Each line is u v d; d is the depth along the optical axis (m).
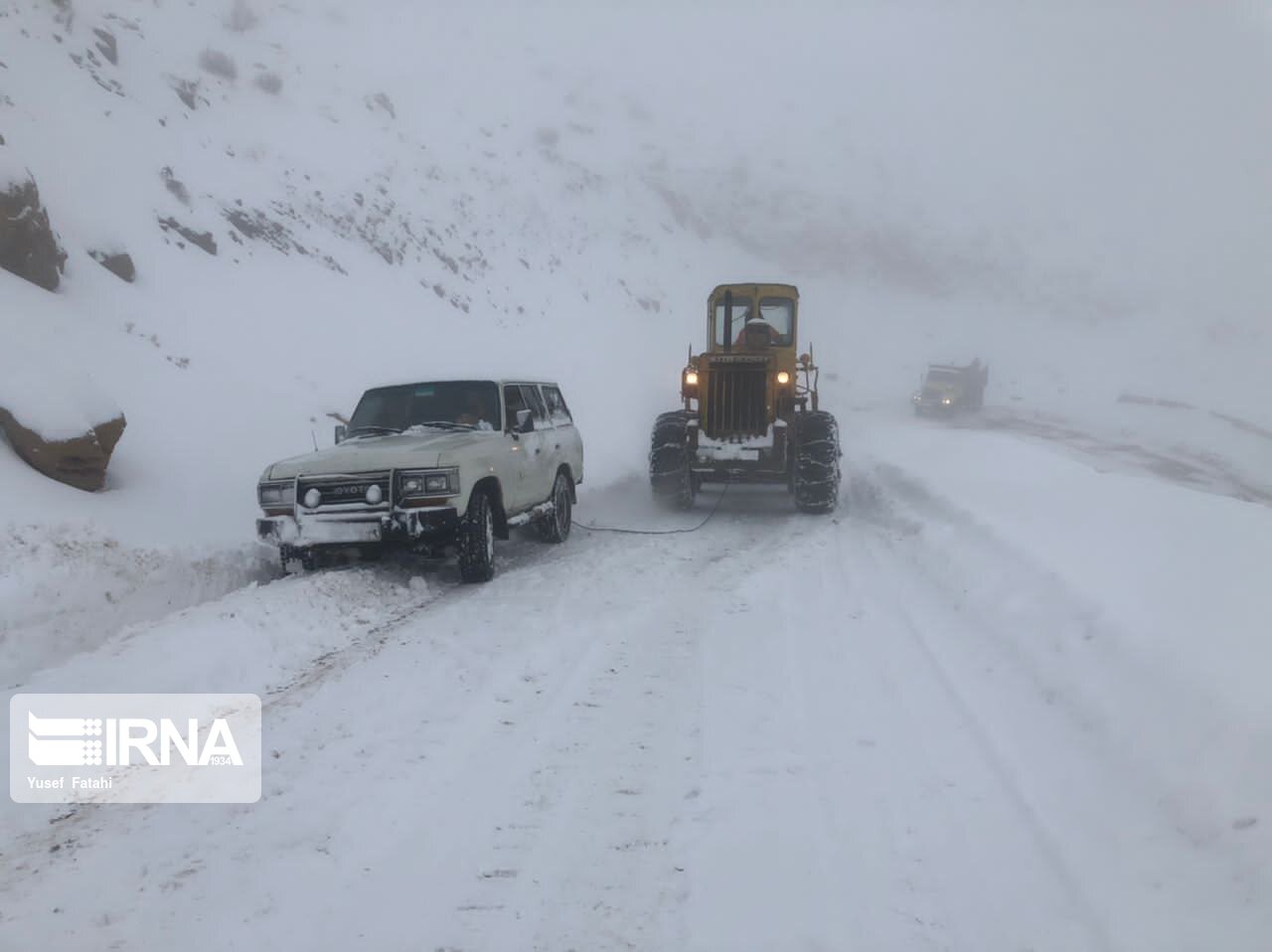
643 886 3.20
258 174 25.75
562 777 4.07
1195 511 7.89
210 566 7.82
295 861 3.38
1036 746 4.13
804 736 4.43
